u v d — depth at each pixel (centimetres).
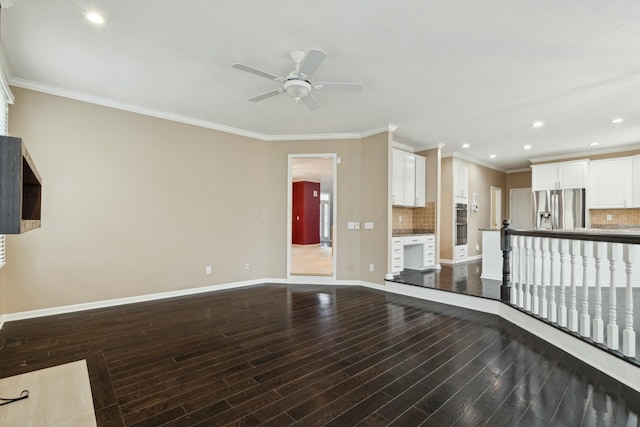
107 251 395
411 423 177
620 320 321
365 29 247
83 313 367
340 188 545
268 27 246
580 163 663
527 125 493
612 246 232
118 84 350
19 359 251
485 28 244
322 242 1277
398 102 398
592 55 283
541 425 175
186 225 462
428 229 647
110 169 398
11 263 336
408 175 614
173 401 196
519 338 300
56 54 287
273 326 332
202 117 461
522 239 343
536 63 298
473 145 632
